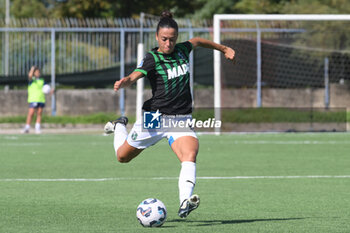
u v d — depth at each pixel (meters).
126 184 37.56
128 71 93.38
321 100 101.56
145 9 122.75
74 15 124.44
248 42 99.31
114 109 96.12
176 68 24.45
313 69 104.62
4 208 29.14
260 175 42.00
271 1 118.50
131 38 94.06
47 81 93.69
